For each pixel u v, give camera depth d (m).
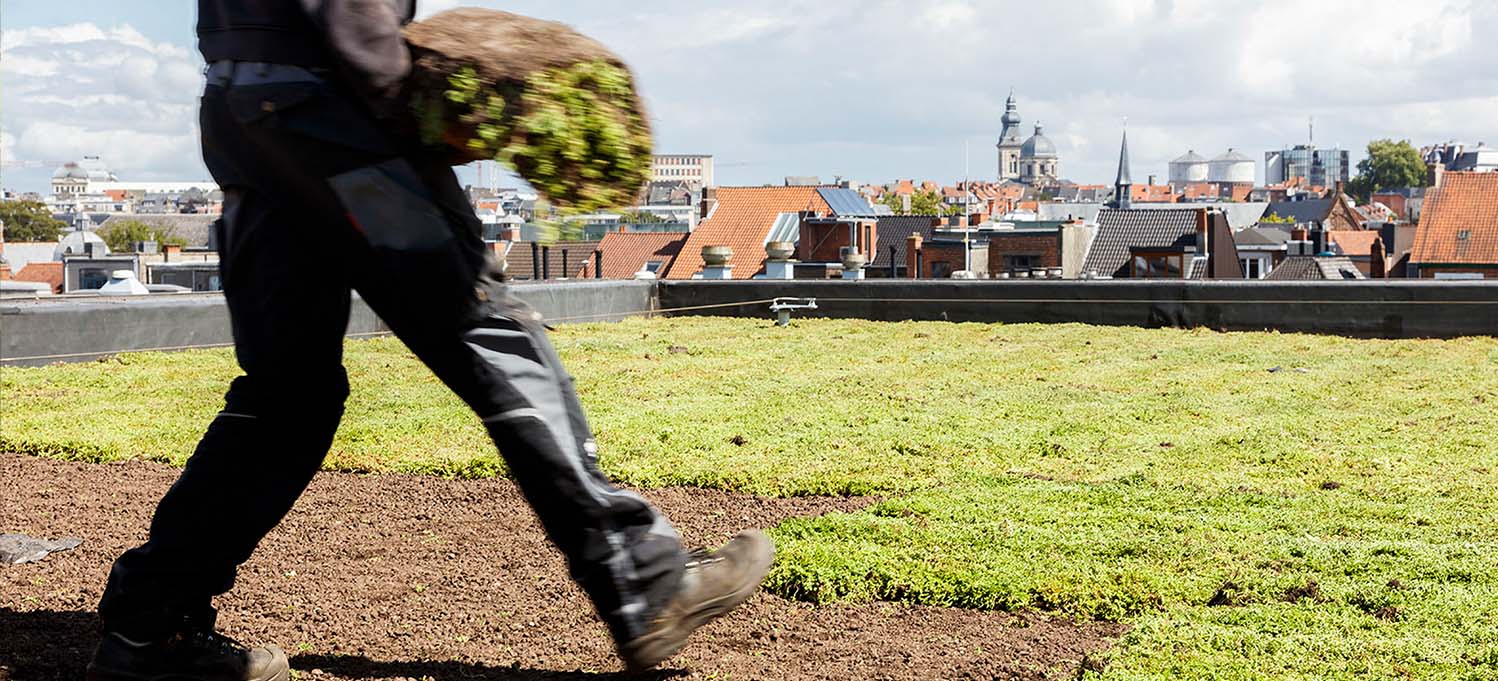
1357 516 4.36
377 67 2.14
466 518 4.47
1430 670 2.72
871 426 6.73
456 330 2.29
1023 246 65.38
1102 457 5.71
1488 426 6.51
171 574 2.47
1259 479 5.15
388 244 2.21
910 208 159.38
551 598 3.41
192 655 2.53
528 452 2.34
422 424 6.71
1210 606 3.29
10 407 7.61
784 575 3.53
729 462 5.62
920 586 3.44
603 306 15.79
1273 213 155.75
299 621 3.19
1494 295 12.49
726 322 15.38
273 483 2.48
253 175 2.31
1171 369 9.68
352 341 12.31
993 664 2.86
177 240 130.75
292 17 2.23
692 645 3.00
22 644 2.96
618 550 2.43
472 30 2.28
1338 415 7.02
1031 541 3.95
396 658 2.90
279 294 2.37
